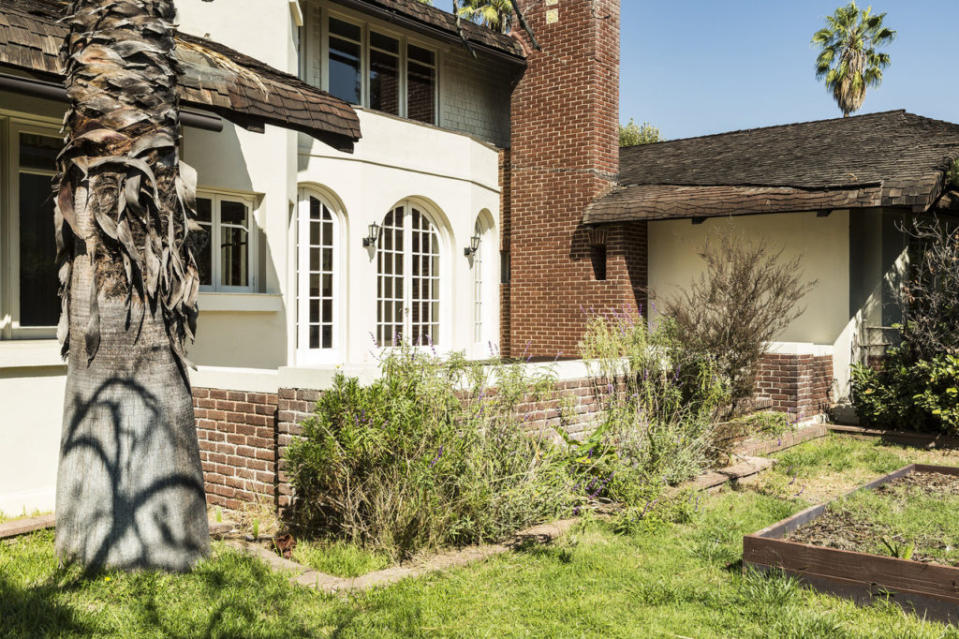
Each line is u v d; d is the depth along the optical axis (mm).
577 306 15383
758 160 14812
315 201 13234
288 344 11797
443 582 5133
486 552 5770
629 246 14758
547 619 4590
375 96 15398
